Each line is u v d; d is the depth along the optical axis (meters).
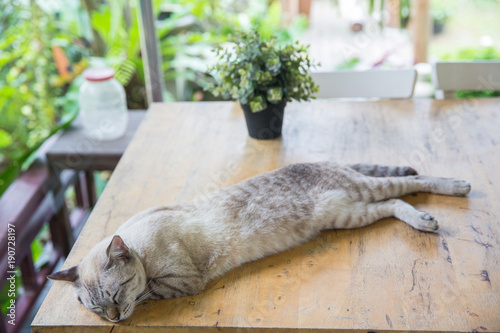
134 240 1.58
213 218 1.70
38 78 3.42
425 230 1.69
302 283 1.53
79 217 3.07
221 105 2.61
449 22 3.26
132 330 1.44
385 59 3.30
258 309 1.45
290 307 1.45
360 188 1.81
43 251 2.86
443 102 2.49
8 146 3.24
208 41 3.61
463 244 1.63
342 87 2.58
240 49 2.08
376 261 1.59
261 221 1.69
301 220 1.72
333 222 1.75
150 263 1.55
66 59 3.46
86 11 3.61
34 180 2.62
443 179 1.87
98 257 1.49
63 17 3.56
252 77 2.05
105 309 1.43
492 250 1.60
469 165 2.02
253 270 1.61
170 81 3.55
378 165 1.96
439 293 1.46
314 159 2.11
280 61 2.06
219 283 1.57
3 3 3.22
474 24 3.27
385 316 1.39
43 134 3.36
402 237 1.69
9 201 2.47
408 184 1.86
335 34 3.38
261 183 1.81
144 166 2.13
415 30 3.24
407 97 2.56
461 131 2.25
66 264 1.64
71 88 3.42
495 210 1.77
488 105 2.44
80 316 1.48
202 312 1.46
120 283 1.44
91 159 2.72
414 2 3.19
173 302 1.52
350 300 1.45
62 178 2.86
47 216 2.67
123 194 1.97
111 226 1.80
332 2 3.40
